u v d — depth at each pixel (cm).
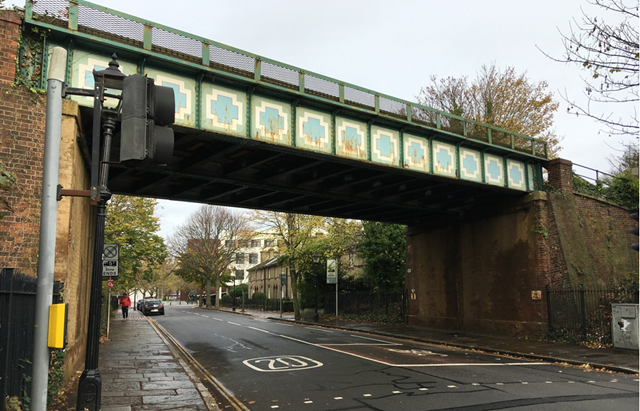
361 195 1975
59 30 1001
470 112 3434
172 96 461
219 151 1381
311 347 1653
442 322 2409
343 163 1564
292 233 3272
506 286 2067
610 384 988
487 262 2173
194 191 1941
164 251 3212
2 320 596
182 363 1272
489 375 1088
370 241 3197
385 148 1614
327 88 1470
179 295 11750
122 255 2614
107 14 1088
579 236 2000
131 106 443
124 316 3488
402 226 3147
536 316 1916
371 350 1570
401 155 1647
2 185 614
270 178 1670
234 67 1286
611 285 2033
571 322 1806
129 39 1119
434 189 2047
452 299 2362
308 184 1822
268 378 1068
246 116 1323
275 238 3544
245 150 1479
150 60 1156
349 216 2478
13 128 909
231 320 3356
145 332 2252
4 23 932
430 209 2245
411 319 2628
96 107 467
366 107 1551
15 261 870
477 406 779
